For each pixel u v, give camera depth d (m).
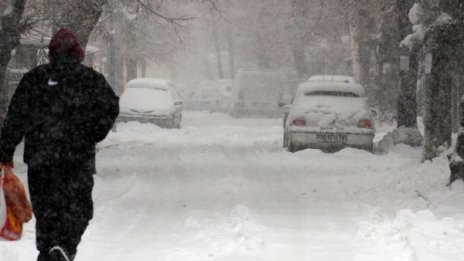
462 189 29.44
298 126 49.25
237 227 23.45
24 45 61.28
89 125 15.27
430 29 37.06
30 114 15.13
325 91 50.97
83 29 43.09
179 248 20.61
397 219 24.11
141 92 82.06
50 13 42.34
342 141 49.06
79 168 15.20
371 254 19.78
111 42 72.81
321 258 19.52
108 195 31.08
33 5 42.34
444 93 37.84
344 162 44.69
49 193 15.11
